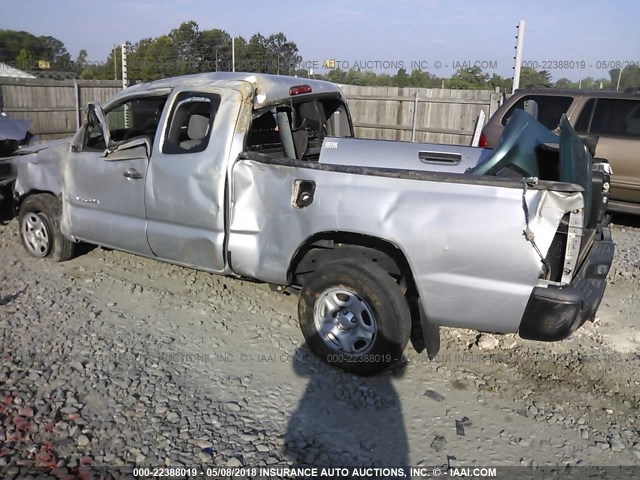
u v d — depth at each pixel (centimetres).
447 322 380
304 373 412
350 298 402
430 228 365
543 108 872
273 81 484
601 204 425
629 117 822
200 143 458
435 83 1955
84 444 323
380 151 542
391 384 405
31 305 498
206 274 585
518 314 357
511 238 348
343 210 390
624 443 352
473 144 1002
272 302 529
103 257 624
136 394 373
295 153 543
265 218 429
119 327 466
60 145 579
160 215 484
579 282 393
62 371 395
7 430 330
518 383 416
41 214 594
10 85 1398
